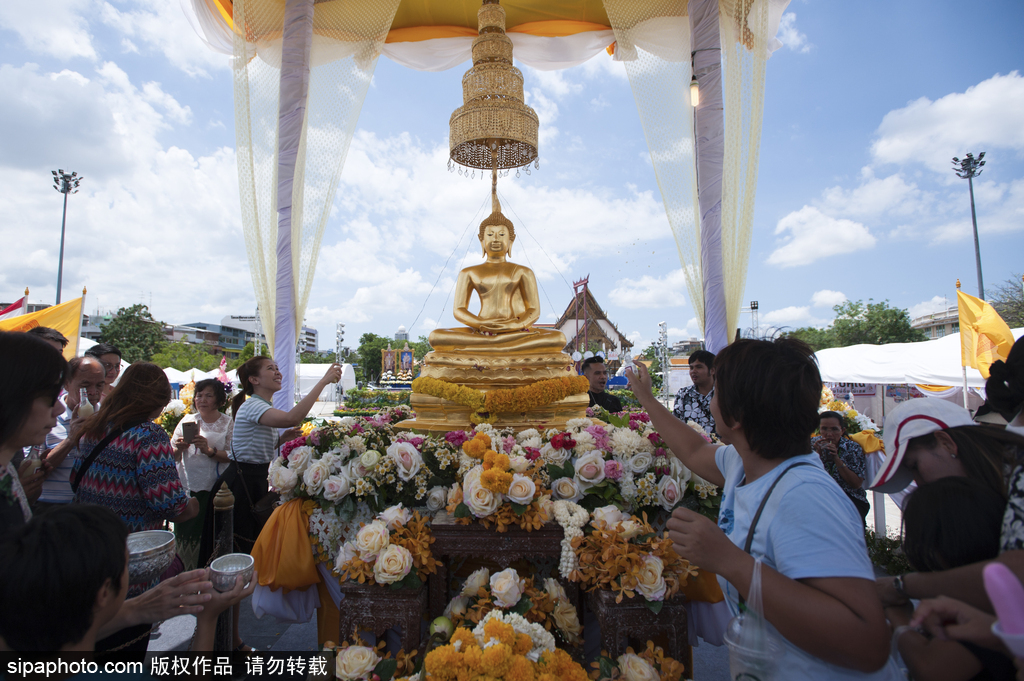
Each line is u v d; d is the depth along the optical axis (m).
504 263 5.79
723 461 2.11
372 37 6.85
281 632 3.72
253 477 3.99
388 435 3.26
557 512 2.67
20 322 6.39
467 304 5.61
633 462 2.93
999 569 1.03
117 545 1.46
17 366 1.72
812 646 1.34
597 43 8.88
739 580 1.46
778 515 1.50
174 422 8.05
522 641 2.13
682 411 5.12
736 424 1.68
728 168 5.93
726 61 5.99
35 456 3.67
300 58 6.32
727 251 5.96
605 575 2.47
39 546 1.35
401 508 2.75
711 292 6.39
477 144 6.63
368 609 2.55
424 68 9.17
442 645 2.35
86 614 1.39
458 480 3.04
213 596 1.76
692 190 6.68
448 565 2.90
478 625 2.24
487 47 6.09
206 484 4.46
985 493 1.52
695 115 6.61
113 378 5.02
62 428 4.60
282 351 6.12
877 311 34.50
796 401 1.57
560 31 8.70
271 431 4.16
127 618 1.68
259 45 6.71
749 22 5.91
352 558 2.66
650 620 2.47
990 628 1.18
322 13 6.93
